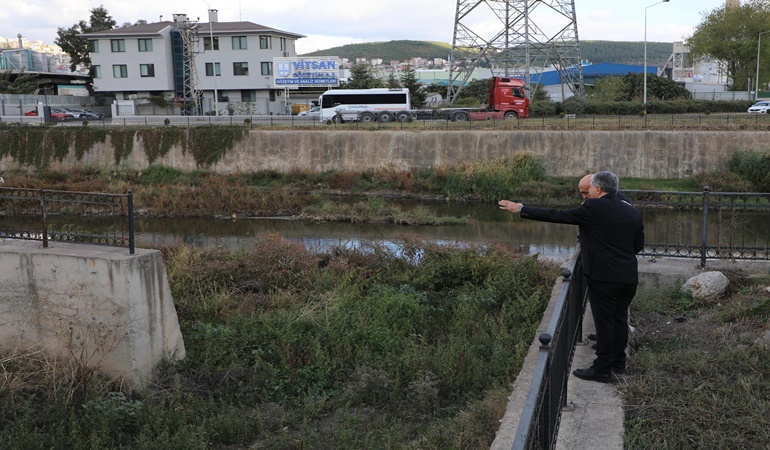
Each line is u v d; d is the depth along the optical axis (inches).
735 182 1267.2
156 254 386.0
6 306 394.0
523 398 255.4
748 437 197.8
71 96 2464.3
